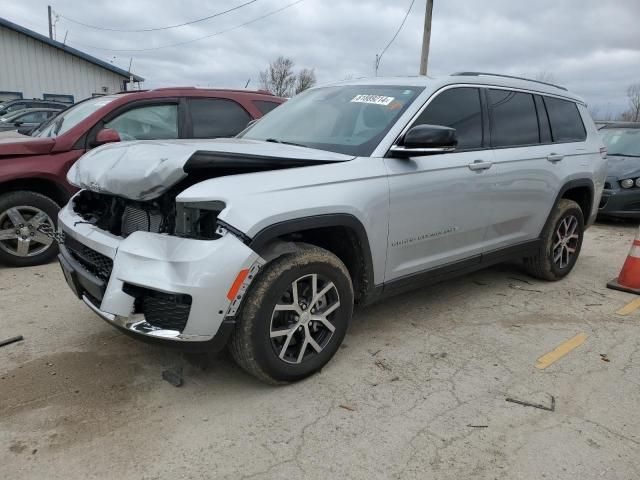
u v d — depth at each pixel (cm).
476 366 345
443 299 468
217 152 279
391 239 344
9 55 2466
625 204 825
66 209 356
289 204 283
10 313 406
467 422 283
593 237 768
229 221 263
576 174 504
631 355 368
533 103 478
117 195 297
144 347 355
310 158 312
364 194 320
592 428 280
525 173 443
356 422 280
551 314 440
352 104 392
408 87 388
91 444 256
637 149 923
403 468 246
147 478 235
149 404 291
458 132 394
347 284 321
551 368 346
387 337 385
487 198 410
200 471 240
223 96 629
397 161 346
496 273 551
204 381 315
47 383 308
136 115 571
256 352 285
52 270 513
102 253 285
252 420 279
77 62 2661
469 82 412
